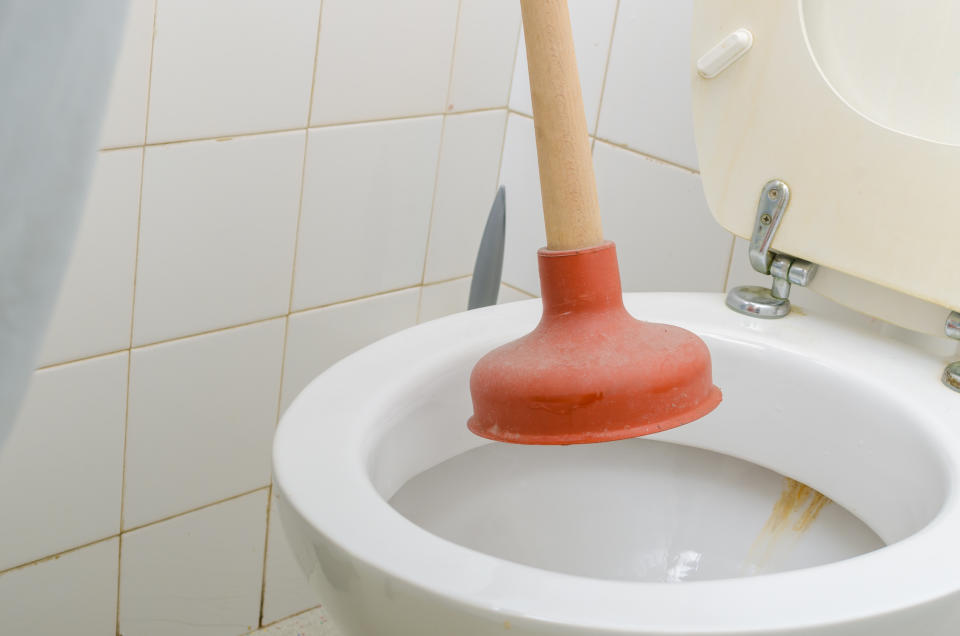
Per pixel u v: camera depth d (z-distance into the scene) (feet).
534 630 1.27
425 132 3.65
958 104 2.21
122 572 3.39
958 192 2.13
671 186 3.40
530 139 3.83
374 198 3.59
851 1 2.31
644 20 3.37
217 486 3.53
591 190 1.80
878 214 2.27
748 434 2.39
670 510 2.48
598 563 2.43
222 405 3.43
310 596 4.00
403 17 3.38
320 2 3.13
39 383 2.94
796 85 2.36
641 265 3.60
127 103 2.81
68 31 0.40
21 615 3.18
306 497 1.56
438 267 3.95
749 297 2.54
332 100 3.30
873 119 2.31
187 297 3.18
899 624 1.34
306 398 1.94
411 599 1.35
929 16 2.22
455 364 2.23
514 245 4.05
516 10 3.74
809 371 2.29
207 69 2.95
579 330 1.78
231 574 3.72
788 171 2.41
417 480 2.24
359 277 3.68
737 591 1.32
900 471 2.06
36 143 0.41
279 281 3.42
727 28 2.46
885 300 2.38
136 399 3.19
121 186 2.89
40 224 0.42
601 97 3.60
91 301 2.96
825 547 2.27
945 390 2.15
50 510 3.12
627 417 1.71
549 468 2.46
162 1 2.78
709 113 2.55
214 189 3.11
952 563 1.45
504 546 2.37
